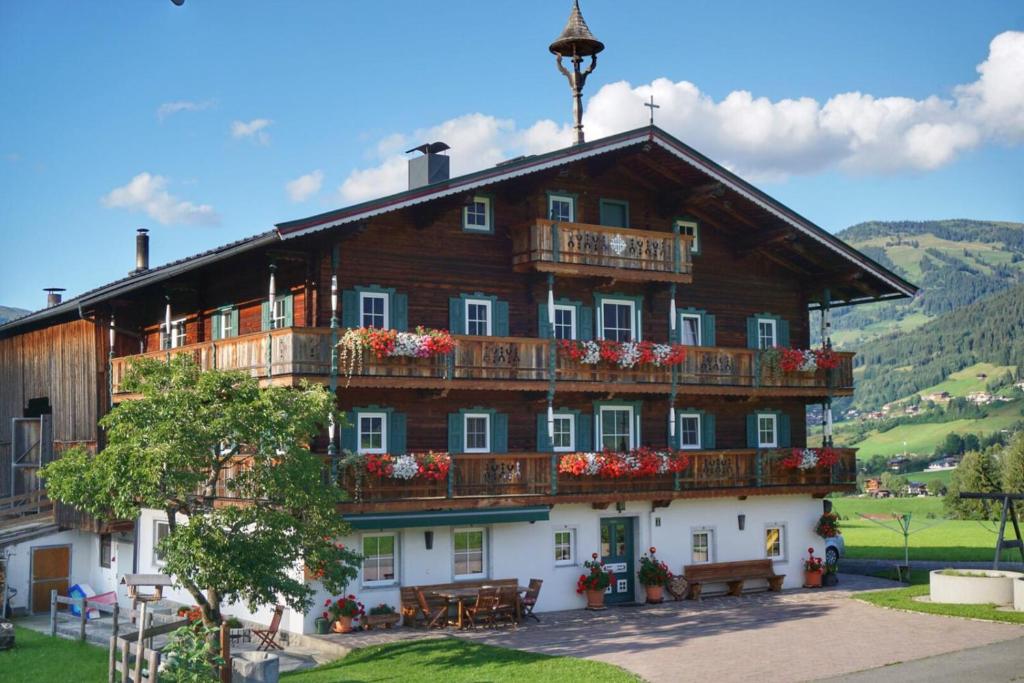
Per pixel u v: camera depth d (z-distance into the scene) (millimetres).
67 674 22625
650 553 32219
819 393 35156
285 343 26656
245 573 21453
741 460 33531
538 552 30422
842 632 25719
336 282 27953
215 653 19375
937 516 69438
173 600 31109
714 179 32844
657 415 34188
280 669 23516
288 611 27266
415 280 29906
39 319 36531
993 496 32469
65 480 21984
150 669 17797
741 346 35812
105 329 35031
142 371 22688
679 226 34844
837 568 38844
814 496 35531
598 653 23828
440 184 28250
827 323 36219
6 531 34875
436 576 28812
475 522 28422
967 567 38812
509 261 31484
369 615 27484
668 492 31875
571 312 32594
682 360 32062
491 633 26875
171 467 21641
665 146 31938
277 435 22281
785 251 36156
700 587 32500
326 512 22938
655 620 28562
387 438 29266
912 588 32406
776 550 34875
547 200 32312
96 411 34562
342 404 28672
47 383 38062
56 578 34688
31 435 39375
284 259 28594
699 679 20984
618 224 33594
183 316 34844
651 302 34125
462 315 30609
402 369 27891
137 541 32812
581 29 33188
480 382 28953
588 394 32688
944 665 21625
